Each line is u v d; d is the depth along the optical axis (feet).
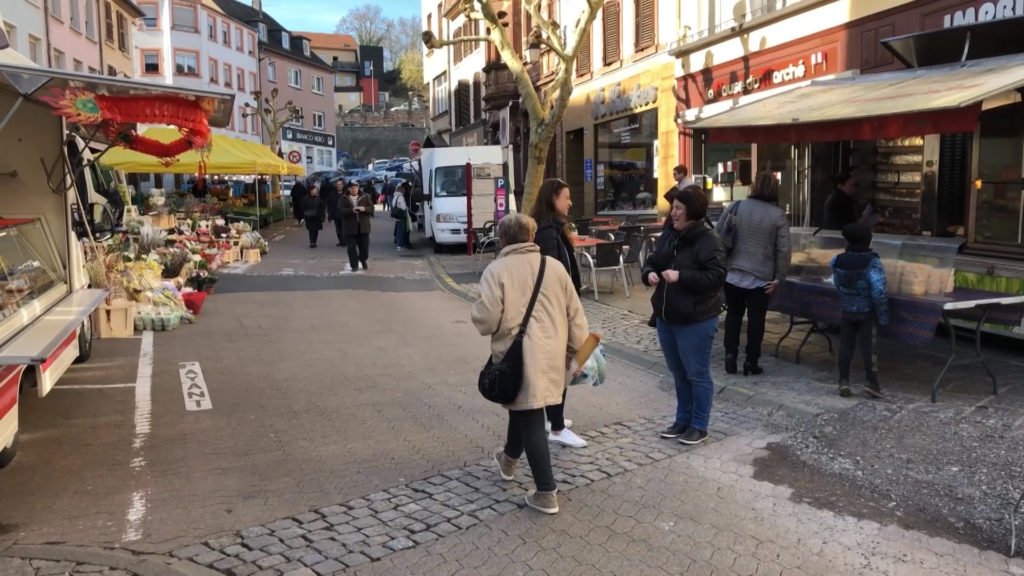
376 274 51.19
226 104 20.06
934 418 19.25
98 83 17.60
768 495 15.78
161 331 32.14
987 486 15.56
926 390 21.67
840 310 21.54
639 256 41.01
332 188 99.09
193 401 22.20
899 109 20.84
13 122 21.61
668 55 55.16
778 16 42.19
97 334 30.73
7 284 18.35
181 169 59.77
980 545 13.65
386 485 16.29
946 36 27.35
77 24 96.53
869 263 20.49
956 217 30.71
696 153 52.65
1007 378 22.63
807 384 22.65
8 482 16.31
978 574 12.77
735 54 47.24
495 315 14.32
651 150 60.59
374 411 21.43
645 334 30.35
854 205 33.88
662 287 18.51
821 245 24.90
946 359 25.05
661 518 14.79
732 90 48.11
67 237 23.65
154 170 59.82
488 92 91.61
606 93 66.18
